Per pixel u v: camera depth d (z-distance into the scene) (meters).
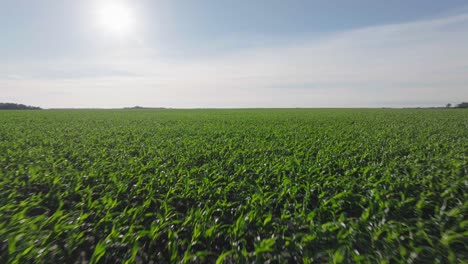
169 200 4.84
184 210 4.86
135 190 5.53
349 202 4.61
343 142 10.09
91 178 6.14
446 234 3.42
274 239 3.39
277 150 9.32
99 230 3.99
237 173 6.30
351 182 5.45
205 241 3.72
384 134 12.80
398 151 8.59
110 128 17.48
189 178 6.13
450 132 13.27
